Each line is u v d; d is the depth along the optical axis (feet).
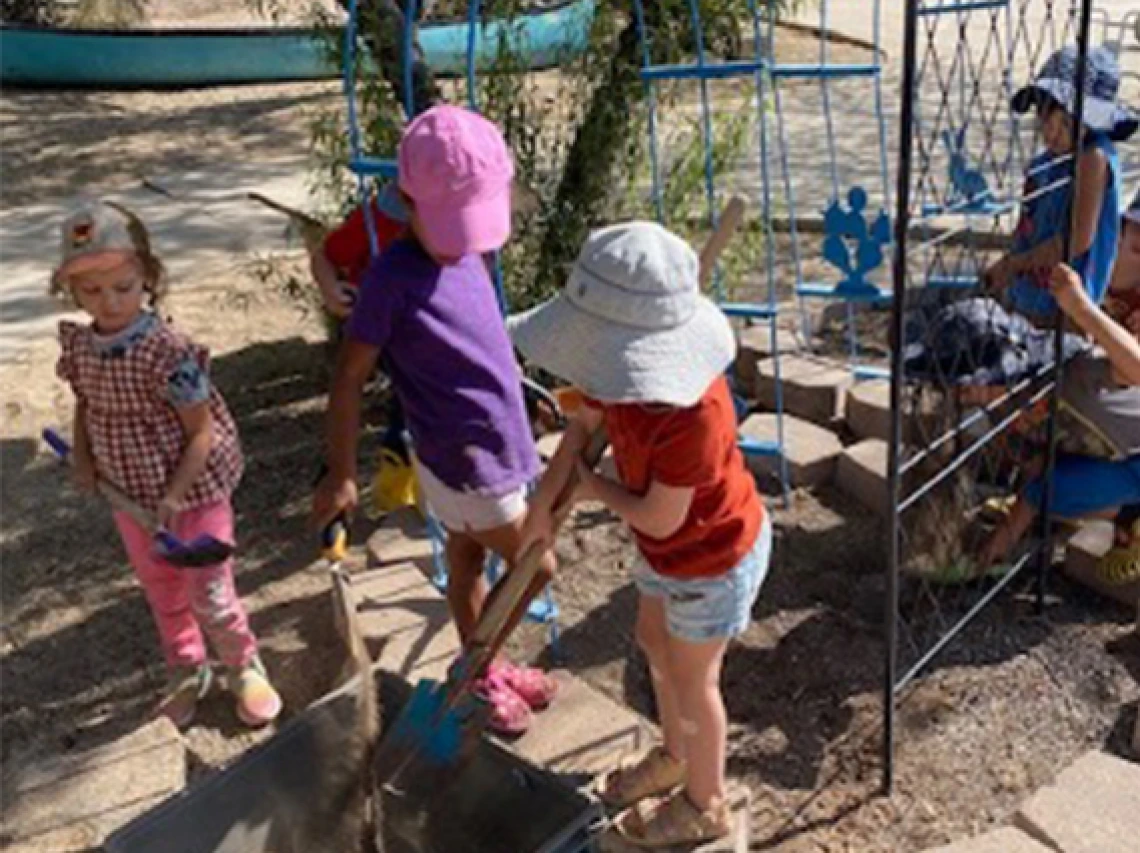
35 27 41.34
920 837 9.00
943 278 13.83
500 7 14.98
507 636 8.55
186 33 41.01
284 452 15.38
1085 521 11.53
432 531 11.84
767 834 9.11
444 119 8.34
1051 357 10.69
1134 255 12.35
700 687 7.97
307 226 16.93
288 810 8.48
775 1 16.84
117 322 9.46
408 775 8.64
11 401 17.07
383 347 8.62
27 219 26.43
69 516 14.24
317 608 12.14
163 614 10.53
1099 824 8.42
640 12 13.75
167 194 27.91
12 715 10.93
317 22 16.39
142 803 9.29
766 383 15.30
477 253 8.79
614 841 8.47
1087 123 10.87
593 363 6.94
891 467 8.60
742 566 7.71
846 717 10.21
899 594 11.41
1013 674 10.54
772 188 24.58
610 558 12.54
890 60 38.34
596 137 15.39
